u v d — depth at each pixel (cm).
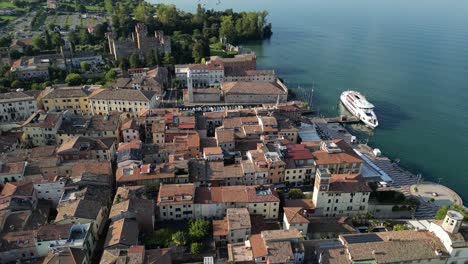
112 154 18738
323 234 14212
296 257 12519
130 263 11250
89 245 12938
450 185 19438
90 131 19788
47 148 18062
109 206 15400
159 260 11725
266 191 15238
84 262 12131
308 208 15375
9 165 16188
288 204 15438
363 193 15288
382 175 18975
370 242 12794
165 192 14662
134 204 13825
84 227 13088
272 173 17000
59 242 12381
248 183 16850
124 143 18838
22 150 18212
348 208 15588
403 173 19688
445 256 12388
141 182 15875
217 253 13238
